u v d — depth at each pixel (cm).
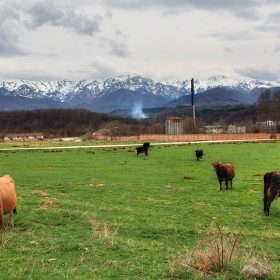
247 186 2761
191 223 1641
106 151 6631
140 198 2261
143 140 12175
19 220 1551
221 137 12000
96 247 1184
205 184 2877
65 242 1238
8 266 1000
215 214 1850
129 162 4703
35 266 1004
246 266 949
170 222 1636
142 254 1137
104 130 16225
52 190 2527
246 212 1914
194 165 4325
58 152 6538
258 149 6706
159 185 2800
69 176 3350
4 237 1275
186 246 1270
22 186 2700
